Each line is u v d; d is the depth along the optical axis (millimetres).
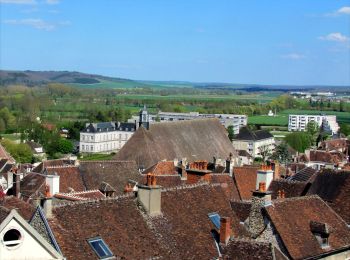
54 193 57812
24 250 32594
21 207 44625
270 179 61281
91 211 39094
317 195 53188
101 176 77938
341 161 129625
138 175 81188
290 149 192000
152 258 38750
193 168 62969
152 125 113812
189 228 43000
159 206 42656
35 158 180000
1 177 102938
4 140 190875
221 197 48250
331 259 47438
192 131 123438
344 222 51062
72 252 35344
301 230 46438
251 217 46562
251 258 37562
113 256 37062
